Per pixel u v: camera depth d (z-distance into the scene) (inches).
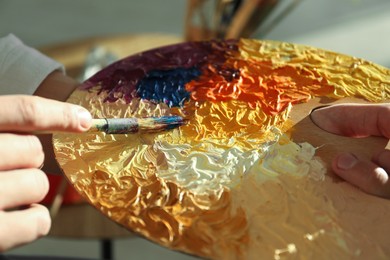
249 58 31.2
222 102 27.5
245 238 19.9
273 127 25.8
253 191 22.0
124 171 22.8
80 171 22.6
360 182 22.4
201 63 30.7
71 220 40.6
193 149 24.2
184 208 21.0
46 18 98.1
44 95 31.2
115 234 40.3
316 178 22.9
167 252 61.6
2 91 30.9
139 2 103.7
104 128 24.4
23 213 19.9
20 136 20.4
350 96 28.1
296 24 94.0
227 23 53.1
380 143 25.2
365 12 97.2
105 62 50.8
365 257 19.5
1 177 19.7
